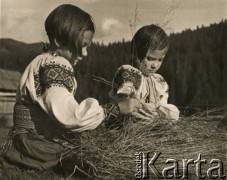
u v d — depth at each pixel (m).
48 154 3.33
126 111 3.39
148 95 3.68
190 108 3.77
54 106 3.18
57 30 3.44
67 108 3.19
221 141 3.64
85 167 3.32
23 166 3.37
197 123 3.69
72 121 3.19
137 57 3.70
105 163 3.31
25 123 3.33
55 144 3.34
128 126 3.42
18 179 3.34
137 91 3.63
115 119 3.36
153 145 3.45
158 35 3.71
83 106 3.22
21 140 3.32
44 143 3.33
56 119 3.20
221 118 3.75
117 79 3.62
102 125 3.34
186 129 3.62
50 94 3.20
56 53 3.40
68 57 3.50
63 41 3.46
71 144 3.34
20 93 3.32
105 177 3.31
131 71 3.64
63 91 3.21
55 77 3.23
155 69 3.73
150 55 3.71
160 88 3.71
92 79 3.63
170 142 3.51
